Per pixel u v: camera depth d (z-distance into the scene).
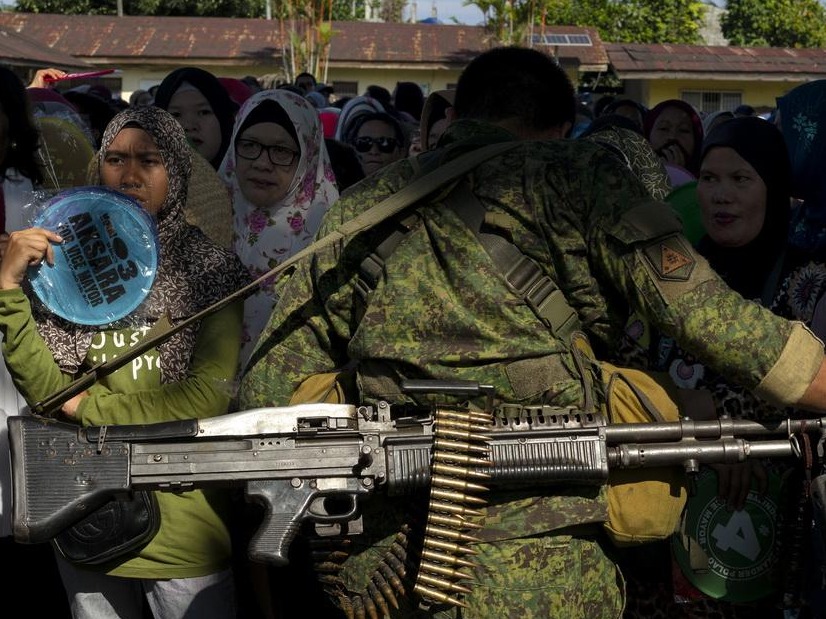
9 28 28.94
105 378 3.26
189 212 4.12
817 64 26.88
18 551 4.46
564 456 2.54
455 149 2.77
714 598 3.19
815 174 3.35
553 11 39.56
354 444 2.60
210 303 3.32
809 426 2.65
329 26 28.59
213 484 2.61
